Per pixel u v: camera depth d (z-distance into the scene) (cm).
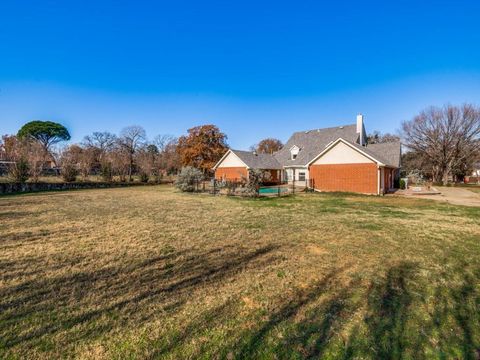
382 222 889
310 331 295
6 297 369
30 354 259
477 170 4356
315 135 3133
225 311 336
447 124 3694
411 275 450
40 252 568
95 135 4878
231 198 1695
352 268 481
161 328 300
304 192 2106
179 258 534
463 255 554
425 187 2731
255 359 253
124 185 3047
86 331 294
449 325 308
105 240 664
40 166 2503
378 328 300
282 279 434
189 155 4062
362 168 2002
